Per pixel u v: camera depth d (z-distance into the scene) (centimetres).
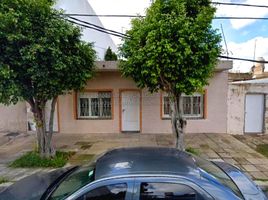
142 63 701
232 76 1569
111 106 1175
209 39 689
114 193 257
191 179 261
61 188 304
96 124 1181
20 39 596
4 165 716
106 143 984
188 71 690
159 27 666
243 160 737
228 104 1142
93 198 259
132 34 729
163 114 1172
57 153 789
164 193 255
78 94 1177
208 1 711
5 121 1220
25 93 655
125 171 272
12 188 363
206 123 1155
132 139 1051
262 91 1125
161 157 312
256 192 301
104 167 290
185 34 659
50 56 621
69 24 674
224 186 272
